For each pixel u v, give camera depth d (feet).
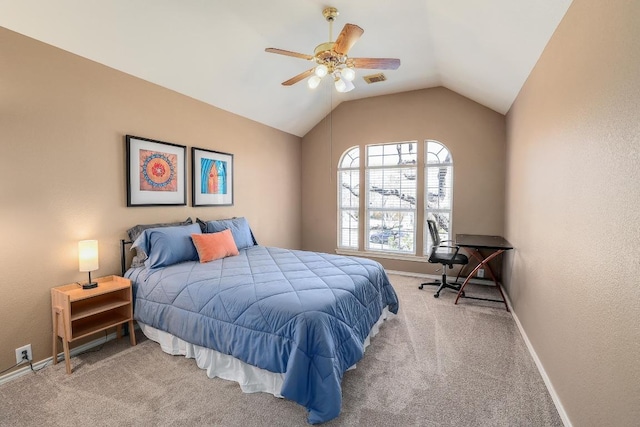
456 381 6.86
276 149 16.31
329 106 16.75
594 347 4.68
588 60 5.07
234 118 13.62
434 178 15.42
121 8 7.50
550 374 6.58
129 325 8.50
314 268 8.98
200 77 10.84
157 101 10.35
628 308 3.80
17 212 7.14
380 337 8.99
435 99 14.99
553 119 6.82
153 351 8.16
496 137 14.01
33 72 7.34
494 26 7.70
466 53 9.96
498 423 5.61
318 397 5.56
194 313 7.27
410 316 10.58
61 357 7.82
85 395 6.36
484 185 14.26
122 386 6.66
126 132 9.44
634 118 3.72
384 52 11.10
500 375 7.11
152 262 8.92
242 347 6.40
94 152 8.63
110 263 9.10
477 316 10.58
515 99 11.28
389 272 16.33
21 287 7.22
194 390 6.52
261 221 15.40
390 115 15.93
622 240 3.96
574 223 5.54
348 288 7.51
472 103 14.35
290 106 15.05
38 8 6.84
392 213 16.46
